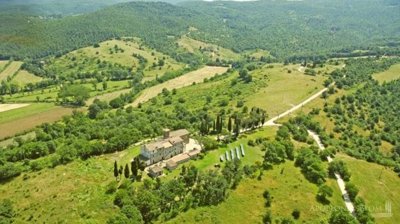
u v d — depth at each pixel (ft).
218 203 437.58
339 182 534.78
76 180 510.58
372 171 597.52
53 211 447.42
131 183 489.67
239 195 455.63
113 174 524.11
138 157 542.57
